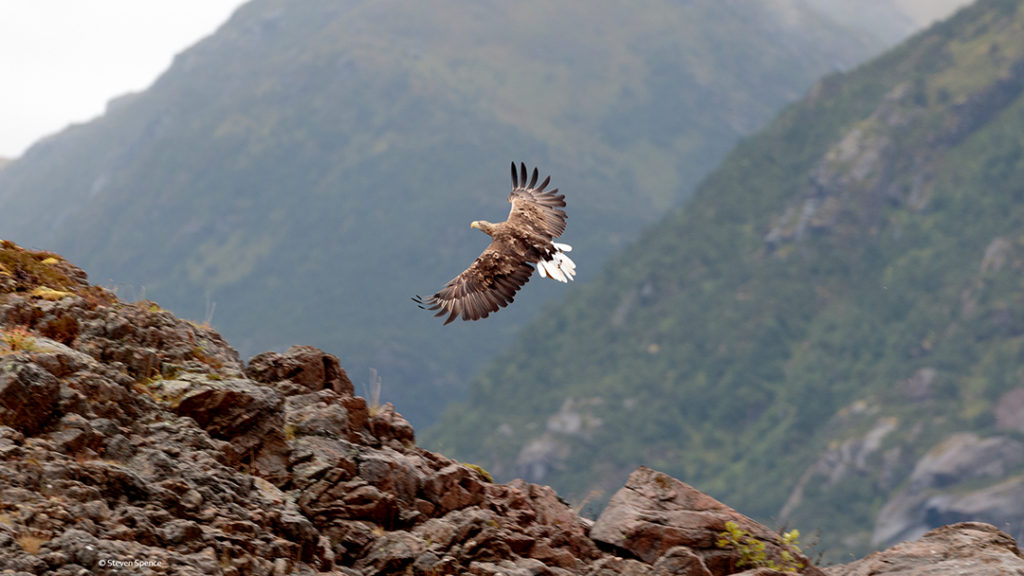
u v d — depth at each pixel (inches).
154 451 438.0
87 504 389.4
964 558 523.5
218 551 401.4
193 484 434.3
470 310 419.5
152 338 534.9
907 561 531.2
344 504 488.4
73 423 423.2
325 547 451.5
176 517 414.3
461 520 496.1
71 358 460.1
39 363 444.8
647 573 510.3
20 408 415.8
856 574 544.1
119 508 398.0
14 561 351.3
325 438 522.3
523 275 427.5
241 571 400.2
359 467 512.7
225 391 495.2
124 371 496.4
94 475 403.9
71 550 364.5
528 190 463.8
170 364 520.1
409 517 503.8
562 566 518.9
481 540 488.1
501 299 422.3
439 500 535.5
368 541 475.8
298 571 421.1
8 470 387.9
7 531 361.4
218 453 465.4
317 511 479.8
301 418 530.6
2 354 446.3
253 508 442.6
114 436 435.8
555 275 430.0
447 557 472.4
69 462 403.9
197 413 489.1
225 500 437.1
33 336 482.0
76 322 511.5
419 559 467.2
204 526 414.9
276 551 420.2
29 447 404.5
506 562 483.8
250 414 496.4
